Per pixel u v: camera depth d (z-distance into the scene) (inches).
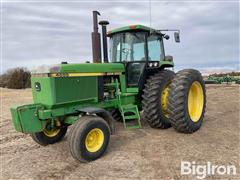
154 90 229.1
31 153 195.8
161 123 234.7
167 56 267.0
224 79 834.8
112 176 150.3
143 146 197.8
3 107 435.2
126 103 235.1
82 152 166.9
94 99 202.5
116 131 240.7
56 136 214.8
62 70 179.2
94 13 219.3
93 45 221.0
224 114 307.7
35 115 176.7
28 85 965.2
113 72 220.2
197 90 239.5
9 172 162.7
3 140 232.1
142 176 148.3
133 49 240.7
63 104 182.2
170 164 162.4
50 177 153.5
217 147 189.0
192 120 225.8
